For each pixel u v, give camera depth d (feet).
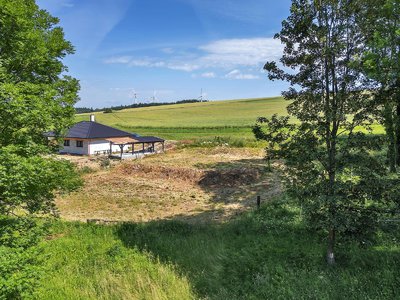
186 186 83.51
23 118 26.43
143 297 27.25
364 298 24.07
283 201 54.03
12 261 23.48
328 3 28.35
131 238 42.47
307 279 27.86
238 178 83.92
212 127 229.86
